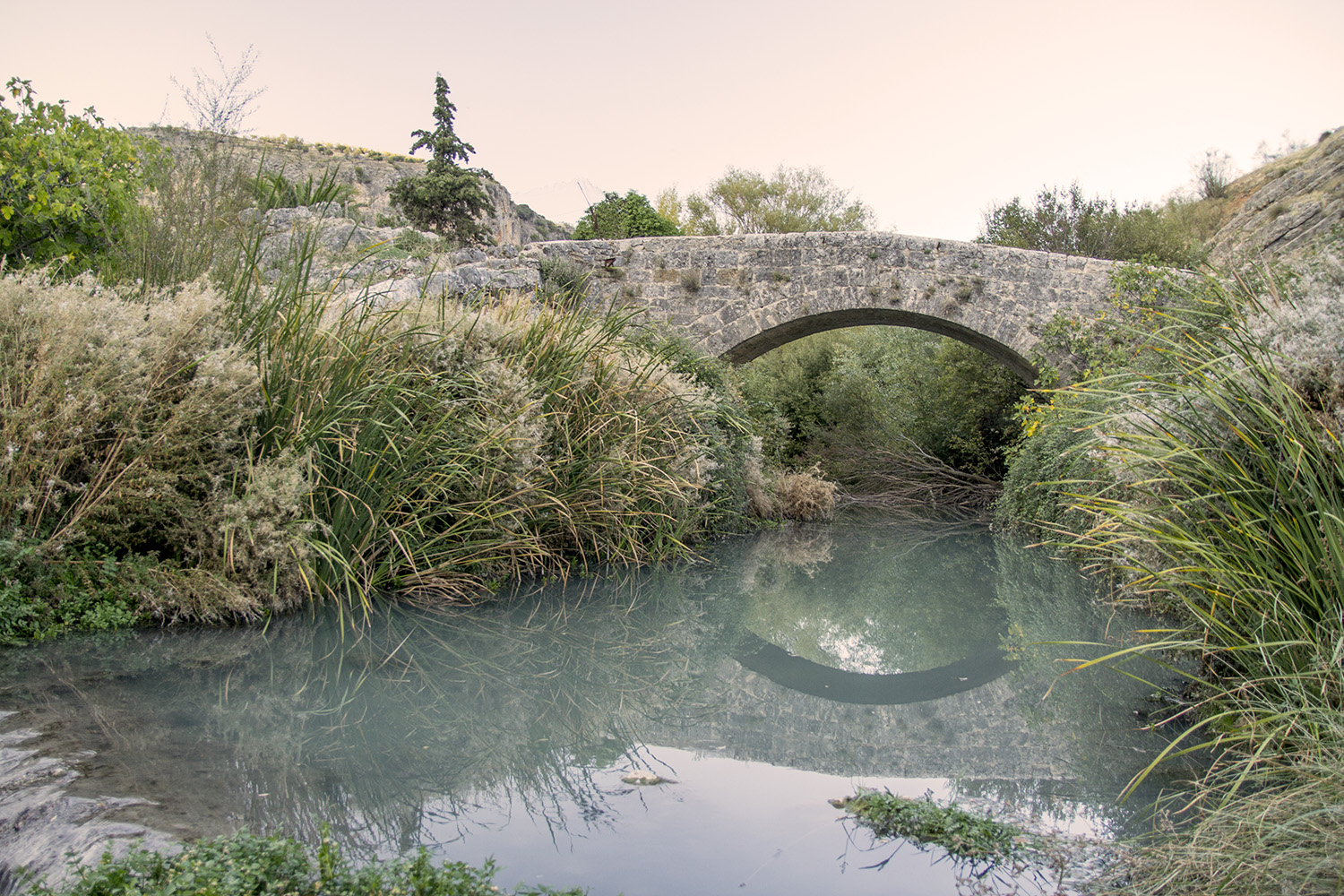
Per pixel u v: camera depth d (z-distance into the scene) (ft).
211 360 14.73
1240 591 9.43
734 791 8.82
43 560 13.41
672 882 6.64
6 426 13.16
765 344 48.62
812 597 22.24
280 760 8.92
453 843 7.30
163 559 15.08
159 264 18.47
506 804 8.29
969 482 55.52
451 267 36.55
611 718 11.50
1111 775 9.20
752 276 44.32
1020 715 11.92
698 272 44.37
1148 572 10.85
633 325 32.81
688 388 27.02
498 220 97.30
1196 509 10.52
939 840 7.52
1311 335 10.43
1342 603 8.58
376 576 17.25
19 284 14.33
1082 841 7.42
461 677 12.97
